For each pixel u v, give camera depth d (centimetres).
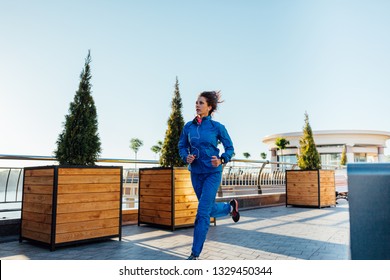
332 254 335
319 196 848
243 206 805
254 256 326
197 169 330
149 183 532
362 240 134
